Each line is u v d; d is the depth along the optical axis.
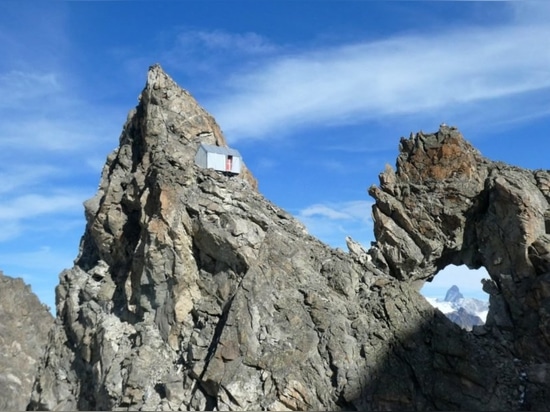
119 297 54.44
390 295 44.19
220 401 40.31
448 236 48.69
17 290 86.00
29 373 76.38
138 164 57.88
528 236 44.44
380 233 50.19
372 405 39.44
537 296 43.25
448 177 49.59
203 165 53.44
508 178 46.75
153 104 57.78
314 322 43.19
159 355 46.38
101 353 49.31
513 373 41.16
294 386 40.12
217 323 45.69
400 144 52.53
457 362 40.78
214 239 47.12
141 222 51.50
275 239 46.97
